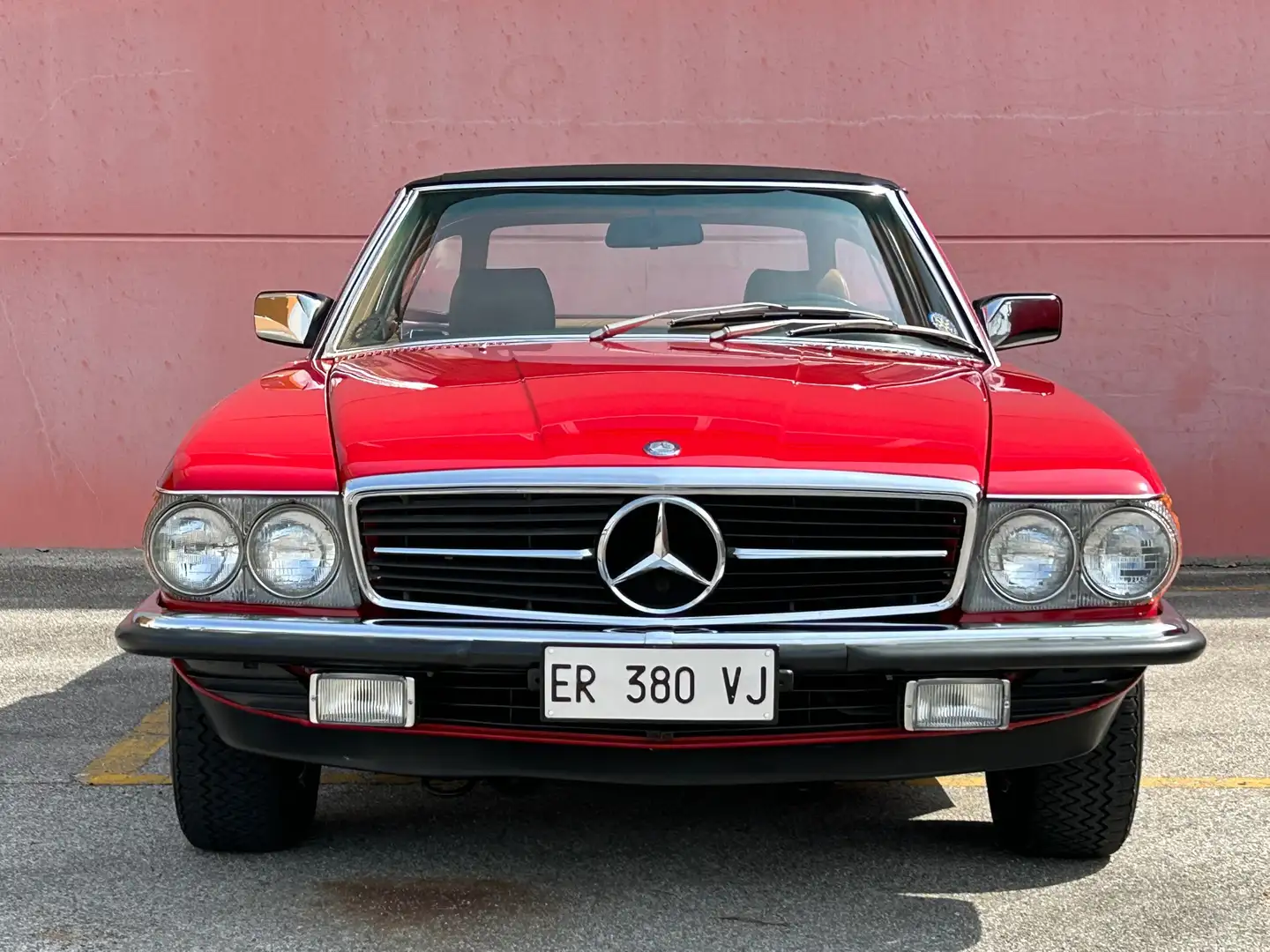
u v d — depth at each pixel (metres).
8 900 2.78
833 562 2.62
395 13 7.29
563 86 7.34
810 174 3.94
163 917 2.70
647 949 2.58
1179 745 4.11
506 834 3.21
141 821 3.29
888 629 2.59
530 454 2.62
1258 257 7.33
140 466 7.40
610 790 3.55
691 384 2.93
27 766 3.75
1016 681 2.67
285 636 2.58
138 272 7.33
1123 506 2.67
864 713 2.63
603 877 2.94
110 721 4.22
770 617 2.59
